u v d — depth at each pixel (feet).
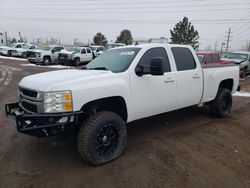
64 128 12.13
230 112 24.04
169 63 16.58
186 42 178.29
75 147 15.16
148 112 15.42
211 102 21.31
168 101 16.40
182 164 13.15
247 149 15.29
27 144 15.56
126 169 12.57
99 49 99.66
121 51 16.26
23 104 13.57
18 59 99.09
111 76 13.44
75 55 80.89
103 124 12.69
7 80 43.39
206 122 20.57
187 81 17.56
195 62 18.45
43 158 13.70
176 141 16.29
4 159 13.52
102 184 11.25
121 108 14.29
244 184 11.37
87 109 13.17
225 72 21.42
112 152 13.34
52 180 11.51
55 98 11.66
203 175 12.07
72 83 12.07
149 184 11.27
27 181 11.41
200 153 14.53
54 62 81.92
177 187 11.07
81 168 12.64
